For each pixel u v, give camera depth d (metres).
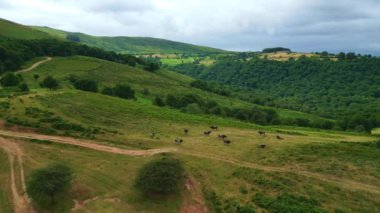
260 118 131.88
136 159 66.75
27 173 61.41
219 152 69.88
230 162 65.00
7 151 67.56
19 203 54.97
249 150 70.50
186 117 96.69
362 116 142.12
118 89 131.62
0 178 60.94
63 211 53.47
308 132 100.44
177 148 72.06
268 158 66.12
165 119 92.12
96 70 176.50
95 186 58.59
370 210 50.22
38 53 186.12
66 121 80.25
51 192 54.06
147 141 75.00
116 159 66.75
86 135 75.94
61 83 136.62
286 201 52.97
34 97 91.06
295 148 70.38
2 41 175.62
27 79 141.25
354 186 55.72
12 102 86.12
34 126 76.69
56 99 92.75
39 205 54.22
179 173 58.50
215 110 133.12
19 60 161.25
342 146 72.12
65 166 58.19
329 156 66.31
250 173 60.69
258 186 57.41
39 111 82.94
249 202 54.03
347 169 60.97
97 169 63.22
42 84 117.50
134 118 89.81
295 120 140.50
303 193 54.72
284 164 63.53
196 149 71.69
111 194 56.97
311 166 62.31
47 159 65.62
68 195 56.16
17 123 77.00
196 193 57.53
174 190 57.38
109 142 74.06
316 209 50.75
